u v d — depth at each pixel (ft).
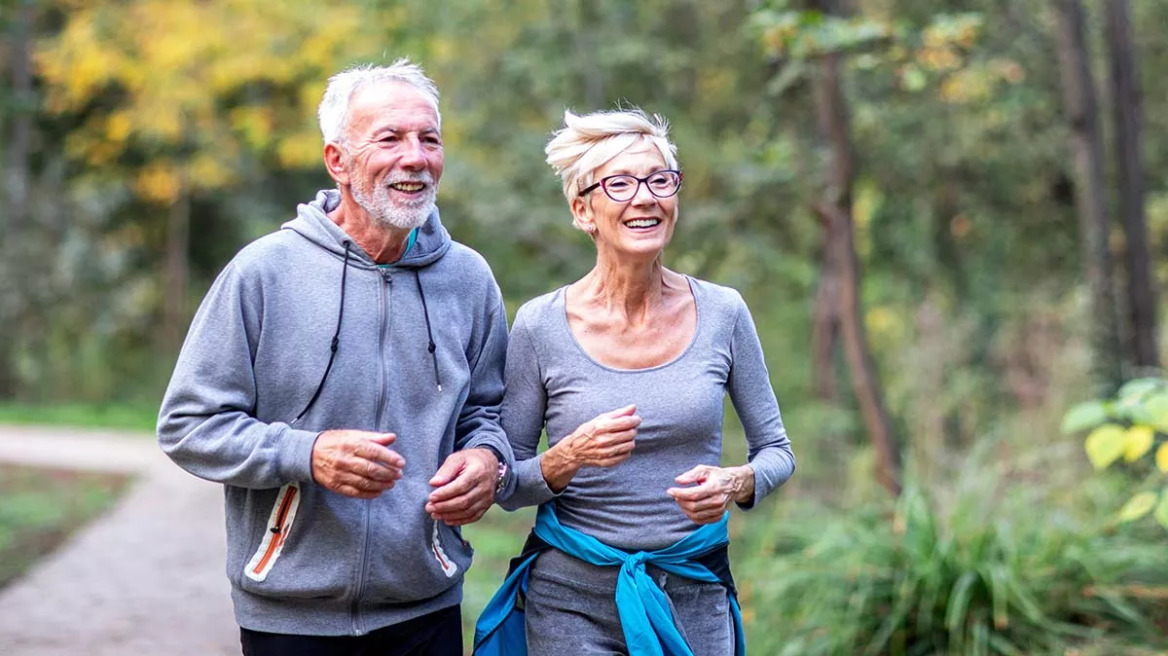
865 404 24.49
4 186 66.18
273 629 9.50
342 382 9.44
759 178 32.58
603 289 10.09
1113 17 27.35
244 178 64.64
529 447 10.24
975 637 15.51
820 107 26.07
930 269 43.29
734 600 10.43
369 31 40.04
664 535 9.83
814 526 19.29
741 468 9.71
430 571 9.72
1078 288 37.91
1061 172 39.55
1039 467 22.11
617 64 39.70
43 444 45.88
